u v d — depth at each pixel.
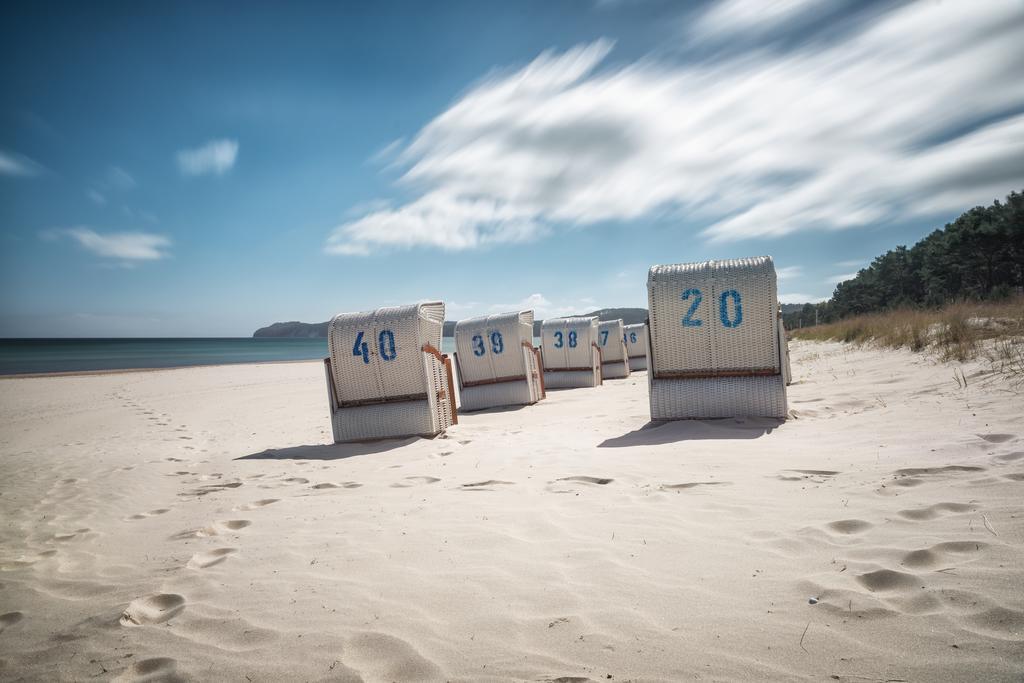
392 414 8.80
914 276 56.34
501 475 5.52
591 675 2.15
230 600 3.11
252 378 29.14
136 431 12.42
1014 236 39.41
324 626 2.72
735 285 7.98
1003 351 8.70
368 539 3.92
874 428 6.03
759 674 2.06
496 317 13.77
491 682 2.16
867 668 2.03
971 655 2.03
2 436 12.69
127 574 3.64
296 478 6.33
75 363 51.66
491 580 3.08
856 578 2.71
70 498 6.00
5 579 3.69
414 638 2.54
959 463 4.26
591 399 13.82
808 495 4.02
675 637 2.37
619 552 3.31
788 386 10.93
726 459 5.36
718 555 3.15
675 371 8.35
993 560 2.69
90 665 2.53
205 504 5.40
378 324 8.87
